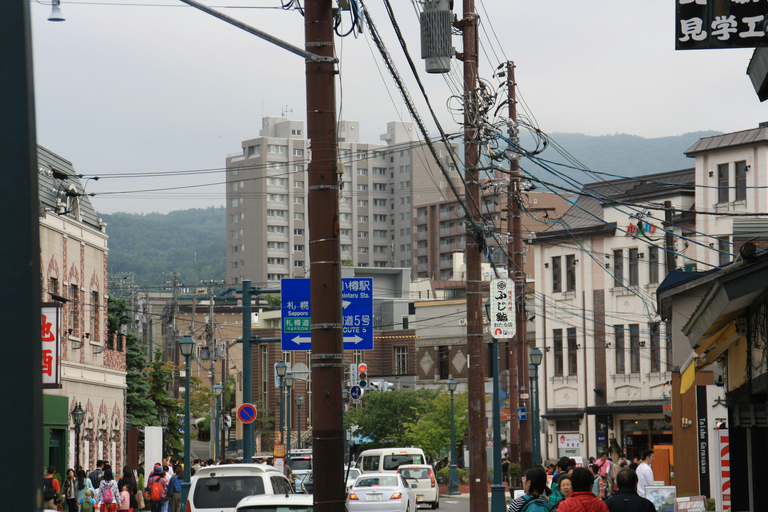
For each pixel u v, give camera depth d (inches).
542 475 475.2
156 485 1427.2
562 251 2726.4
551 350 2736.2
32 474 107.9
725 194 2310.5
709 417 959.0
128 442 2224.4
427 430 2709.2
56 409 1680.6
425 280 4483.3
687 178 2469.2
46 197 1771.7
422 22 902.4
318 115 532.1
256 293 1593.3
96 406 1966.0
